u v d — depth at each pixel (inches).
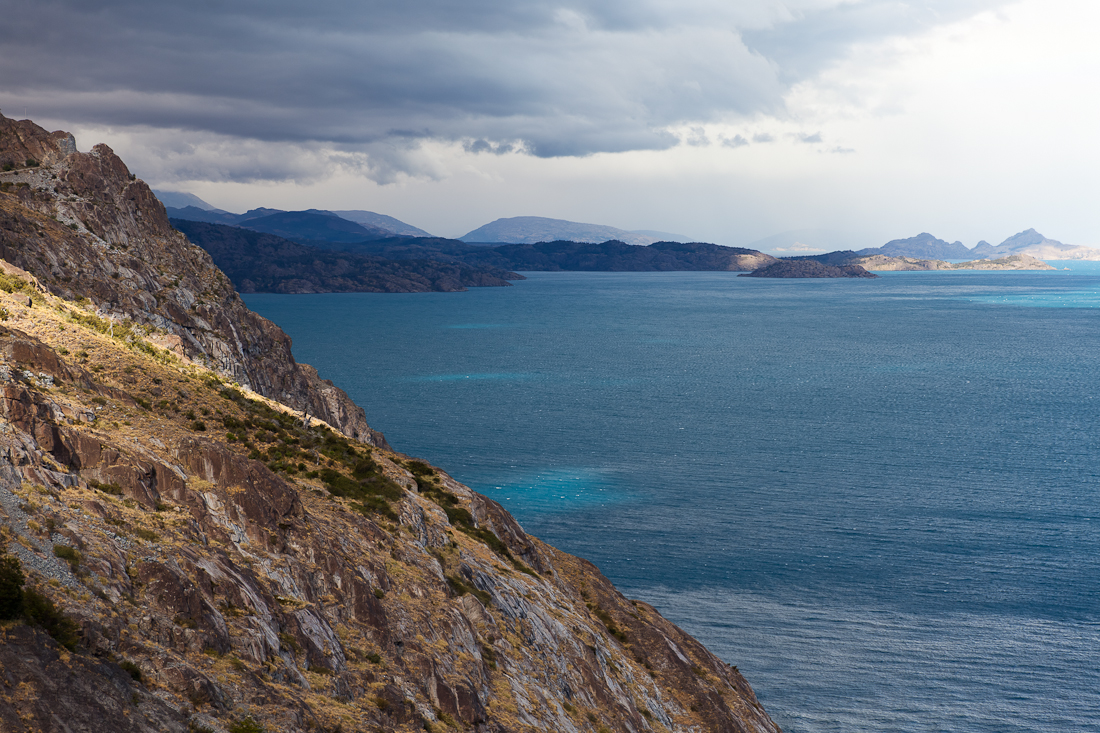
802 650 3636.8
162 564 1133.7
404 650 1456.7
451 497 2593.5
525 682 1699.1
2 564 946.1
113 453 1348.4
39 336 2098.9
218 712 984.9
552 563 2910.9
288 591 1362.0
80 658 906.7
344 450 2444.6
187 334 3713.1
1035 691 3351.4
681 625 3831.2
